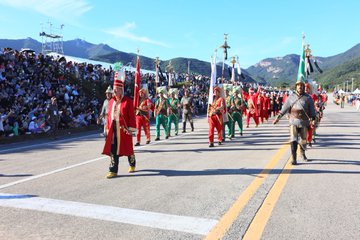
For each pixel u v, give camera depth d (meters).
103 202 5.44
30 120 15.91
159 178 6.98
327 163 8.26
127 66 40.19
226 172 7.43
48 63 24.78
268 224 4.48
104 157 9.65
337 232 4.22
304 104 8.25
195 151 10.48
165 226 4.46
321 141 12.12
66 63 27.78
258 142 12.28
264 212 4.91
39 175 7.38
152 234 4.21
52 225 4.52
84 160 9.20
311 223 4.50
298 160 8.70
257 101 19.23
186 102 16.42
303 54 10.90
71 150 11.24
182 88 36.38
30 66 22.08
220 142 11.82
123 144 7.18
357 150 10.12
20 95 17.78
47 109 14.91
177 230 4.33
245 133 15.34
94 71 31.20
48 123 15.20
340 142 11.85
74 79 26.92
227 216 4.77
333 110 39.38
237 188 6.16
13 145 12.89
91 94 27.23
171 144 12.15
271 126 18.97
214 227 4.41
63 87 22.23
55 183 6.65
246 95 19.16
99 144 12.77
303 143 8.48
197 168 7.90
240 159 8.98
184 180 6.79
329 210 4.98
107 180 6.86
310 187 6.16
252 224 4.48
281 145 11.41
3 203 5.41
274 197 5.59
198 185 6.40
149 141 12.45
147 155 9.81
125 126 7.20
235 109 13.99
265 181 6.62
